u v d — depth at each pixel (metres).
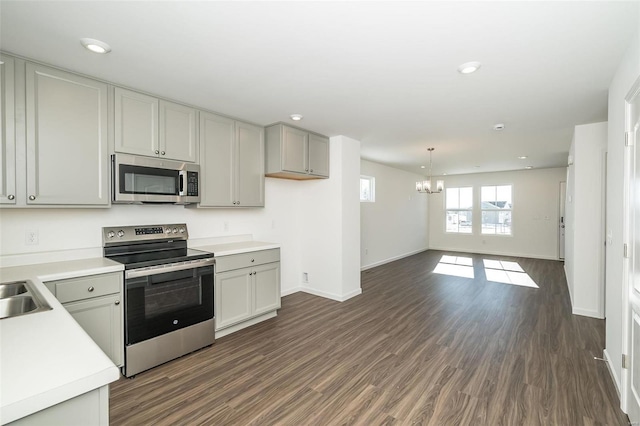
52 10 1.53
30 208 2.17
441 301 4.22
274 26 1.69
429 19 1.62
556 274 5.85
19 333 1.01
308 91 2.63
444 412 1.92
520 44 1.87
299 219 4.67
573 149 3.96
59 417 0.72
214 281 2.89
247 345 2.85
